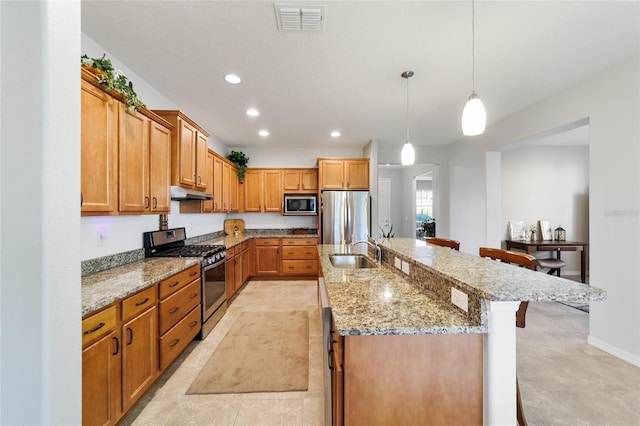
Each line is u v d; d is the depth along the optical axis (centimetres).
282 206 505
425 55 216
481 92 284
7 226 76
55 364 79
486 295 97
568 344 251
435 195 598
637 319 216
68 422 83
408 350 104
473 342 105
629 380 197
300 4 162
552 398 179
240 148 534
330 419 129
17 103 76
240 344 257
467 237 456
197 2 161
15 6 76
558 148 493
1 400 77
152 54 216
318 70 240
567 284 108
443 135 452
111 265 212
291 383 199
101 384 135
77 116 87
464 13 169
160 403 179
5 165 76
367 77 252
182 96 294
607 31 187
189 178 282
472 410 105
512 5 162
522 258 168
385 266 213
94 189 163
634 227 217
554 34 190
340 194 463
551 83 264
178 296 213
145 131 213
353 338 104
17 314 76
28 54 76
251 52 213
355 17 173
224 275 326
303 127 405
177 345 210
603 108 240
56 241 80
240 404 178
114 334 144
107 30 186
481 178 421
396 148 527
